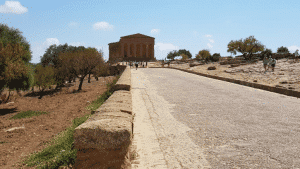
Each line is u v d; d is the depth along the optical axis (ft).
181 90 42.91
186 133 16.99
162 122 20.22
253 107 26.99
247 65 112.78
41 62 204.33
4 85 73.92
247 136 16.14
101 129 8.25
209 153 13.16
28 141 33.09
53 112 53.62
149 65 234.17
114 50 369.09
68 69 111.34
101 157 8.30
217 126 18.84
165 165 11.58
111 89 48.37
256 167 11.29
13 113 61.36
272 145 14.29
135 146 14.12
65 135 27.37
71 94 91.45
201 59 224.53
